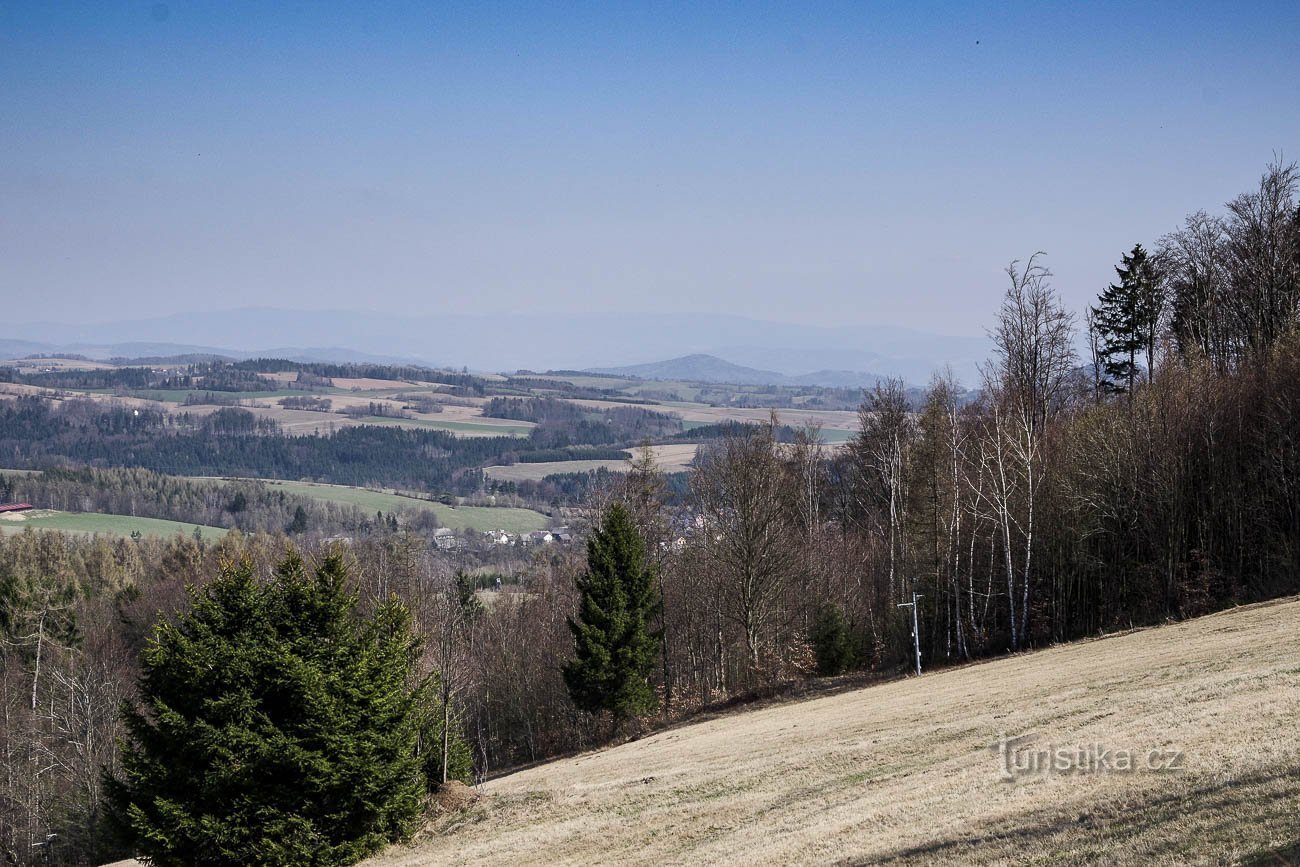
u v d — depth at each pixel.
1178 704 26.19
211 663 29.47
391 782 31.50
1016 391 66.12
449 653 45.34
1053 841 17.06
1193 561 55.41
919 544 65.44
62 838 52.31
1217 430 55.34
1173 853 14.84
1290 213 62.66
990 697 37.16
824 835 21.86
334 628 31.98
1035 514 59.56
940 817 20.81
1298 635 34.66
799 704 53.34
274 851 28.91
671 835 26.45
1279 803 15.70
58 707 58.34
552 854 27.27
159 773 29.14
